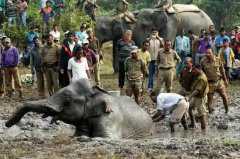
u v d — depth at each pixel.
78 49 25.39
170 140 18.11
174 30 43.47
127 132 20.19
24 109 19.11
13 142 17.67
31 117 23.91
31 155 15.62
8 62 29.98
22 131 21.48
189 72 22.48
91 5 42.12
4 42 30.39
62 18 39.38
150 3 63.47
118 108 20.11
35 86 33.47
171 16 43.47
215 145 16.48
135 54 26.17
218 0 64.06
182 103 21.67
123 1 42.84
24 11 38.88
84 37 34.09
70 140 17.78
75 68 25.33
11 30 38.69
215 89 25.25
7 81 30.36
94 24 41.88
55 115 19.39
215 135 20.70
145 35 42.94
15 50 30.17
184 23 44.16
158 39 32.59
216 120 24.31
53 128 22.14
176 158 14.95
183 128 22.75
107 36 42.34
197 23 44.72
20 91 30.02
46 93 31.47
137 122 20.61
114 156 15.13
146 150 15.97
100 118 19.55
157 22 42.97
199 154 15.43
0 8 39.19
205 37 35.16
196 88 22.27
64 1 40.34
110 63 45.22
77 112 19.42
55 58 29.34
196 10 45.19
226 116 25.03
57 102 19.30
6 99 29.69
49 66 29.36
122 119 20.09
